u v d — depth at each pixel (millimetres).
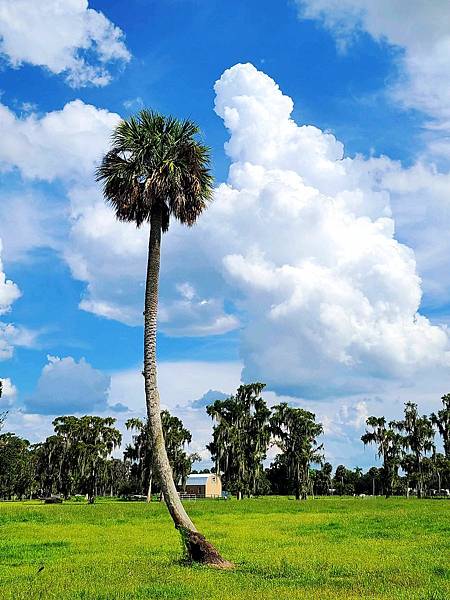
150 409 21781
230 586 15203
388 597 13477
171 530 34594
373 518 42812
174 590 14547
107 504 83688
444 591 14164
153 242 23484
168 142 23438
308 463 107188
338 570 17844
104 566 19125
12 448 103000
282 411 107562
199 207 24000
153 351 22375
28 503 96188
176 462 94438
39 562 20750
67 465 105625
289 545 25109
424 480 112062
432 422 111000
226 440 99562
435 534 29781
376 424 113812
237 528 34781
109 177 23406
